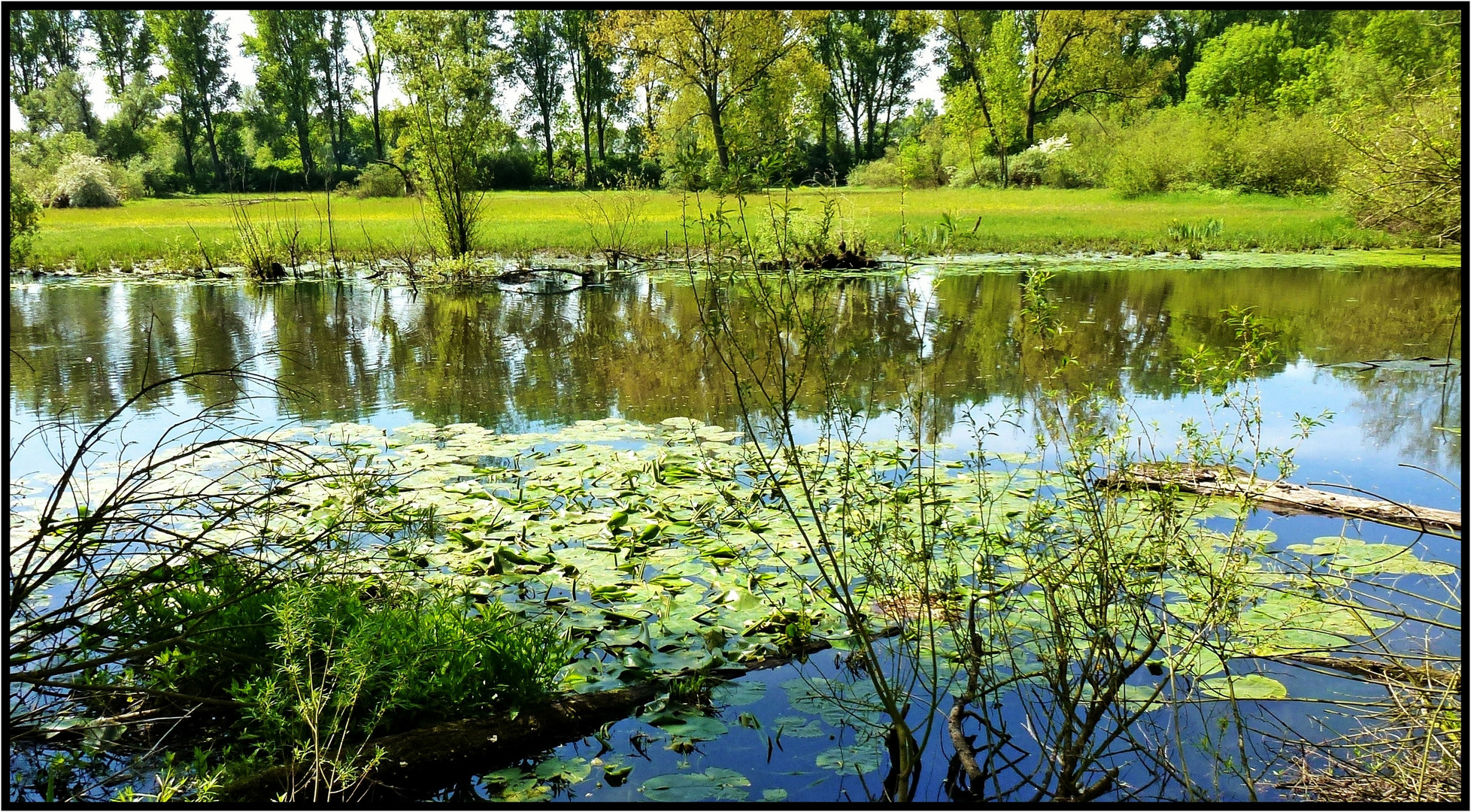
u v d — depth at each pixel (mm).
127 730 3061
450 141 17922
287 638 2773
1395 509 4715
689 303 13523
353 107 53125
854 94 51250
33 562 4105
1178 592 3832
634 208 22891
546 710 3086
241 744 2963
